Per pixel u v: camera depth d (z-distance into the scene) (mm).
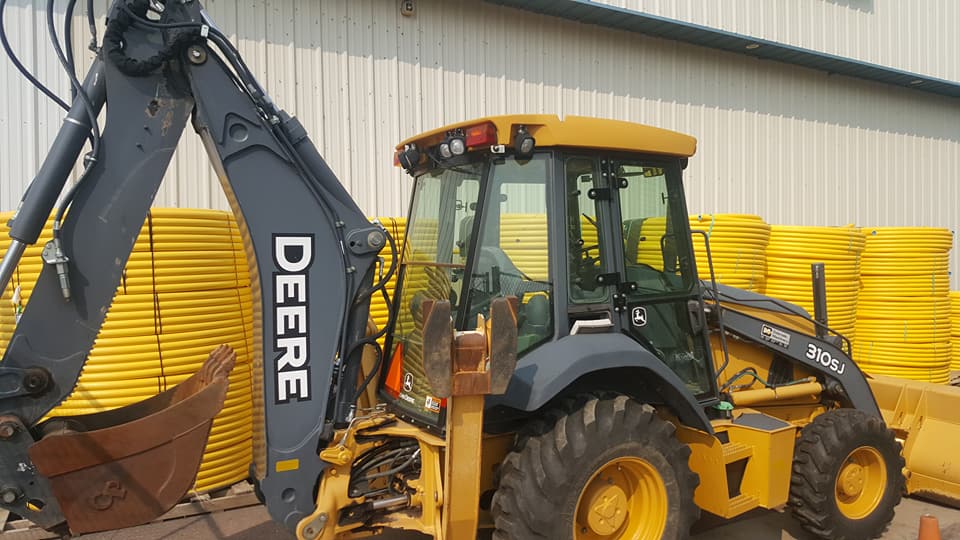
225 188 2977
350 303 3012
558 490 2814
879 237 7316
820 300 4309
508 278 3066
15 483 2527
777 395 4105
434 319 2576
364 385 3154
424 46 6816
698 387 3605
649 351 3354
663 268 3523
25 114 5352
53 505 2549
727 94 8992
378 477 3047
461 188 3217
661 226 3520
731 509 3434
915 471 4570
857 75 10219
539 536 2811
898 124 10953
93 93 2699
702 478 3510
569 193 3156
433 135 3266
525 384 2904
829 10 9578
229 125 2801
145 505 2666
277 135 2893
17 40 5297
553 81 7605
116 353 4113
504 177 3068
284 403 2896
